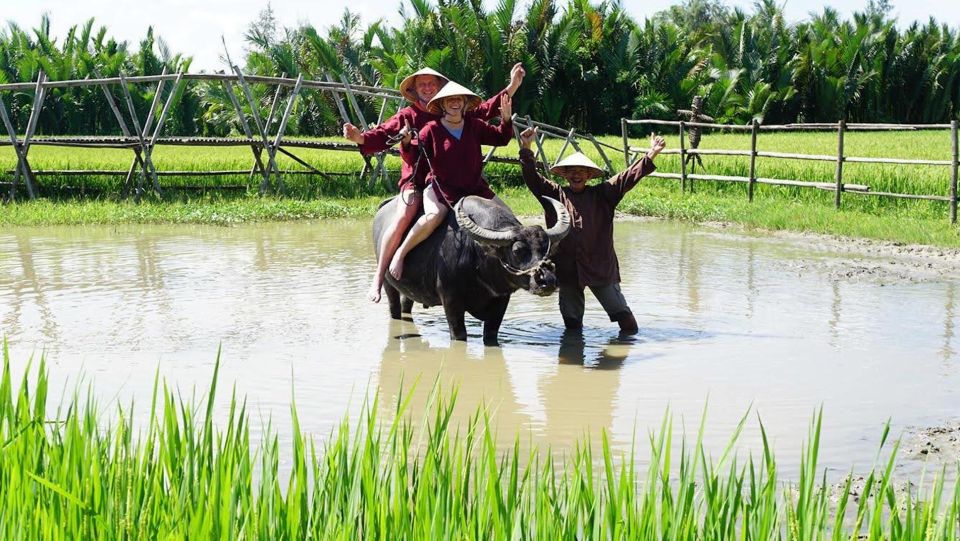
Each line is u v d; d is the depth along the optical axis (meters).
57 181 19.19
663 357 7.36
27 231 14.70
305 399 6.25
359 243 13.47
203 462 3.34
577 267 8.02
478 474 3.70
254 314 8.80
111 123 43.75
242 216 16.09
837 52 44.88
